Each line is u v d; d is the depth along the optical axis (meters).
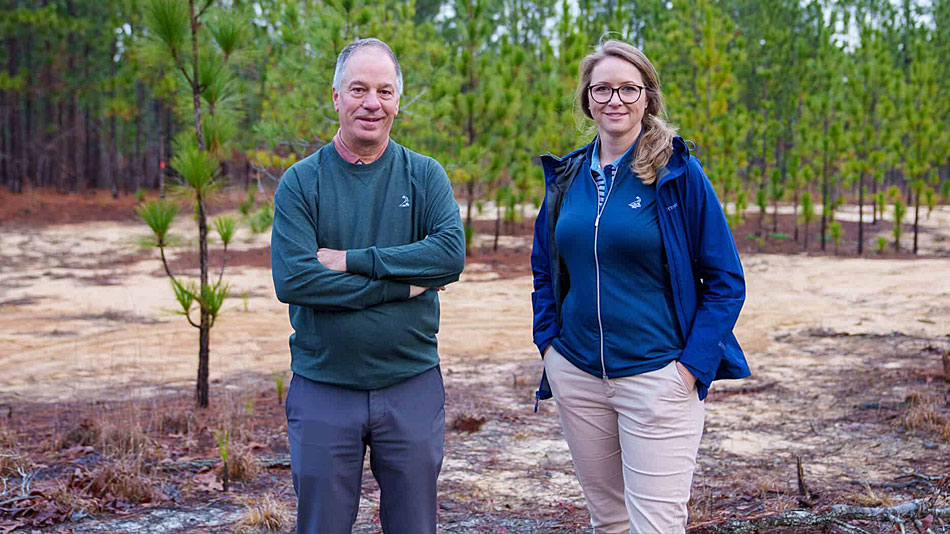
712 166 17.06
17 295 11.83
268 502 3.73
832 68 23.16
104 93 24.97
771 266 14.59
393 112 2.53
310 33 11.72
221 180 5.66
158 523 3.65
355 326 2.44
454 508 3.89
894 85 17.66
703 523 3.41
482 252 16.67
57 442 4.76
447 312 10.64
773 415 5.52
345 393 2.49
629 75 2.57
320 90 11.47
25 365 7.63
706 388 2.50
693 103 17.73
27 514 3.68
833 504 3.65
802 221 17.75
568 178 2.78
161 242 5.49
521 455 4.77
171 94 20.50
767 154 20.78
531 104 15.62
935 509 3.43
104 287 12.59
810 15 29.89
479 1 14.95
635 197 2.56
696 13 19.64
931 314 9.41
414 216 2.61
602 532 2.83
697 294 2.60
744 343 8.30
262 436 5.07
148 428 5.12
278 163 12.01
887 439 4.82
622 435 2.59
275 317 10.31
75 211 23.27
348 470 2.50
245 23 5.81
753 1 31.41
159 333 9.28
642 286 2.55
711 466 4.43
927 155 16.66
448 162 13.00
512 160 15.85
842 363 7.16
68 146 29.06
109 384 6.86
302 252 2.46
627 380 2.54
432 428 2.56
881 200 18.55
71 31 24.72
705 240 2.53
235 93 6.07
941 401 5.52
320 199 2.53
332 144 2.61
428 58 13.84
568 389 2.71
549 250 2.86
